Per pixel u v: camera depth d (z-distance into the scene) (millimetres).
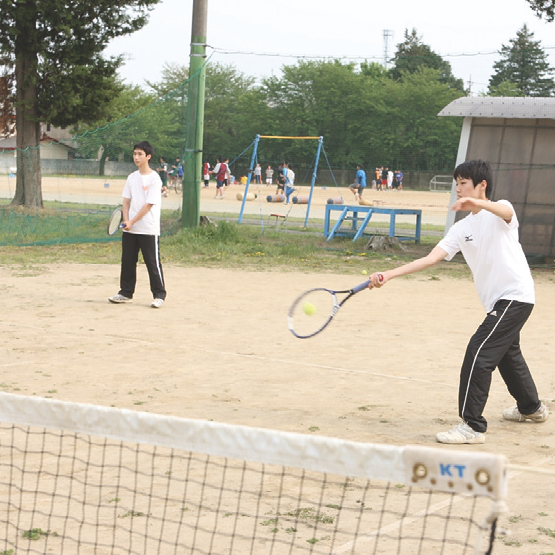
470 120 16797
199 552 3400
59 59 21953
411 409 5797
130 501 3959
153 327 8750
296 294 11383
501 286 5191
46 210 21484
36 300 10352
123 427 3047
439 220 28344
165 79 70188
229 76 50688
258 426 5250
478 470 2424
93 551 3396
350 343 8156
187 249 16062
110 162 23859
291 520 3756
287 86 47031
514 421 5633
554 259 16438
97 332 8398
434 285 12766
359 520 3688
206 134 50531
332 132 42625
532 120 16391
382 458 2572
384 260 15930
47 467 4414
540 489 4285
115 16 21781
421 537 3461
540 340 8508
